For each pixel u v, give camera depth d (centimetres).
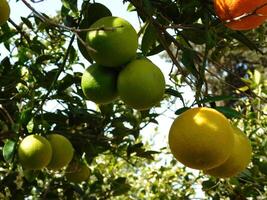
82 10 85
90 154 139
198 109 68
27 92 125
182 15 92
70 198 161
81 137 136
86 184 168
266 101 87
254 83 143
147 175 208
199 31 88
